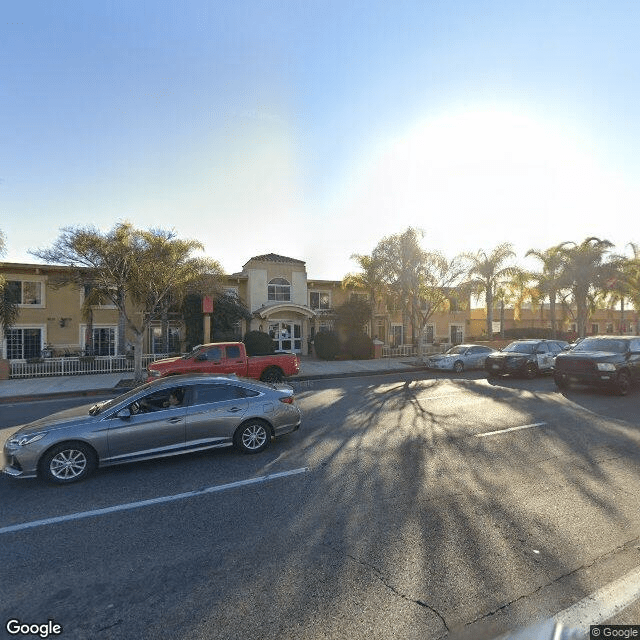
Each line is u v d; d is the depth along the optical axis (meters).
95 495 5.38
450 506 4.74
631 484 5.29
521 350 17.03
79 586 3.44
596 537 3.98
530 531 4.12
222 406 6.81
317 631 2.84
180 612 3.08
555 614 2.94
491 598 3.13
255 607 3.11
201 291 19.44
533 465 6.07
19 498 5.34
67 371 18.30
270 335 26.42
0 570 3.70
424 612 3.00
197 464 6.48
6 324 18.09
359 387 14.85
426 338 33.53
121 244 15.02
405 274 22.28
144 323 16.70
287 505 4.91
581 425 8.46
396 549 3.85
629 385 12.23
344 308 26.94
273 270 27.52
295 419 7.39
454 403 11.16
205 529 4.37
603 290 29.94
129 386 15.55
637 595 3.12
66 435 5.84
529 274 29.77
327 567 3.60
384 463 6.29
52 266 22.02
